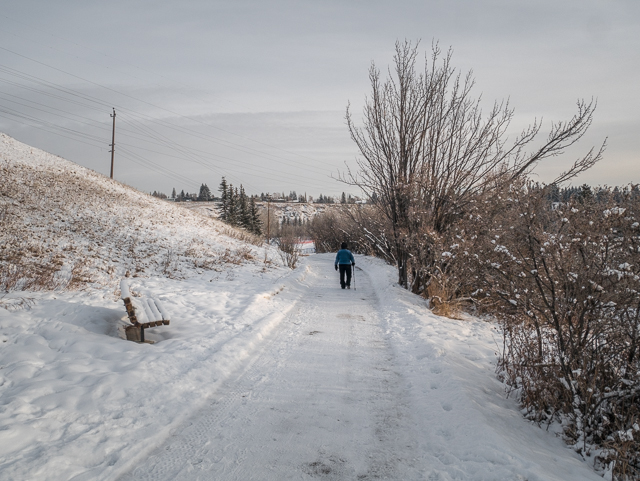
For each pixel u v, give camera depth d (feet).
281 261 65.51
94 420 11.85
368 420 12.75
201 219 90.99
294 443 11.27
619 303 12.07
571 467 10.14
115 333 20.81
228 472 9.80
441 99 34.19
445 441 11.25
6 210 45.85
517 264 15.24
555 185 19.04
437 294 30.22
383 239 57.82
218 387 15.26
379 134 37.60
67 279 29.48
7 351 16.31
